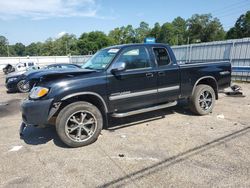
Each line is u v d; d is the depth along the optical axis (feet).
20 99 32.24
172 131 16.22
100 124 14.67
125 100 15.53
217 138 14.65
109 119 18.83
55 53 393.70
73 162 12.27
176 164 11.62
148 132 16.22
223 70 20.57
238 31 282.97
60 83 13.43
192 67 18.72
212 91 19.93
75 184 10.28
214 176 10.41
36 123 13.42
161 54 17.47
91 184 10.23
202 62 20.11
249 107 22.35
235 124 17.26
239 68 43.52
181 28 381.19
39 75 14.85
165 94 17.42
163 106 17.44
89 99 14.92
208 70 19.60
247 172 10.62
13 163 12.41
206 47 51.31
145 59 16.52
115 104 15.20
